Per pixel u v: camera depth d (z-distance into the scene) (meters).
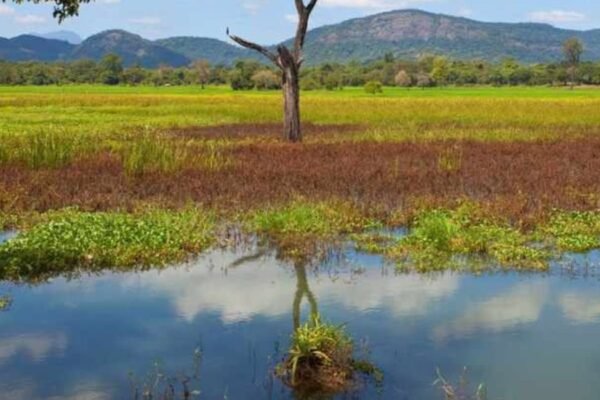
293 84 30.77
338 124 42.38
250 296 10.27
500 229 13.84
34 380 7.43
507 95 95.38
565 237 13.62
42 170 20.89
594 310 9.62
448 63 167.38
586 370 7.66
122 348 8.29
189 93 105.06
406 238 13.27
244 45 30.50
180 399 7.02
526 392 7.15
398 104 62.53
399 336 8.65
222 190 17.88
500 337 8.62
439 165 21.88
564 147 28.06
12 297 10.18
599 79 157.62
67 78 166.25
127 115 49.56
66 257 11.74
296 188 18.20
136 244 12.37
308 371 7.50
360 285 10.84
